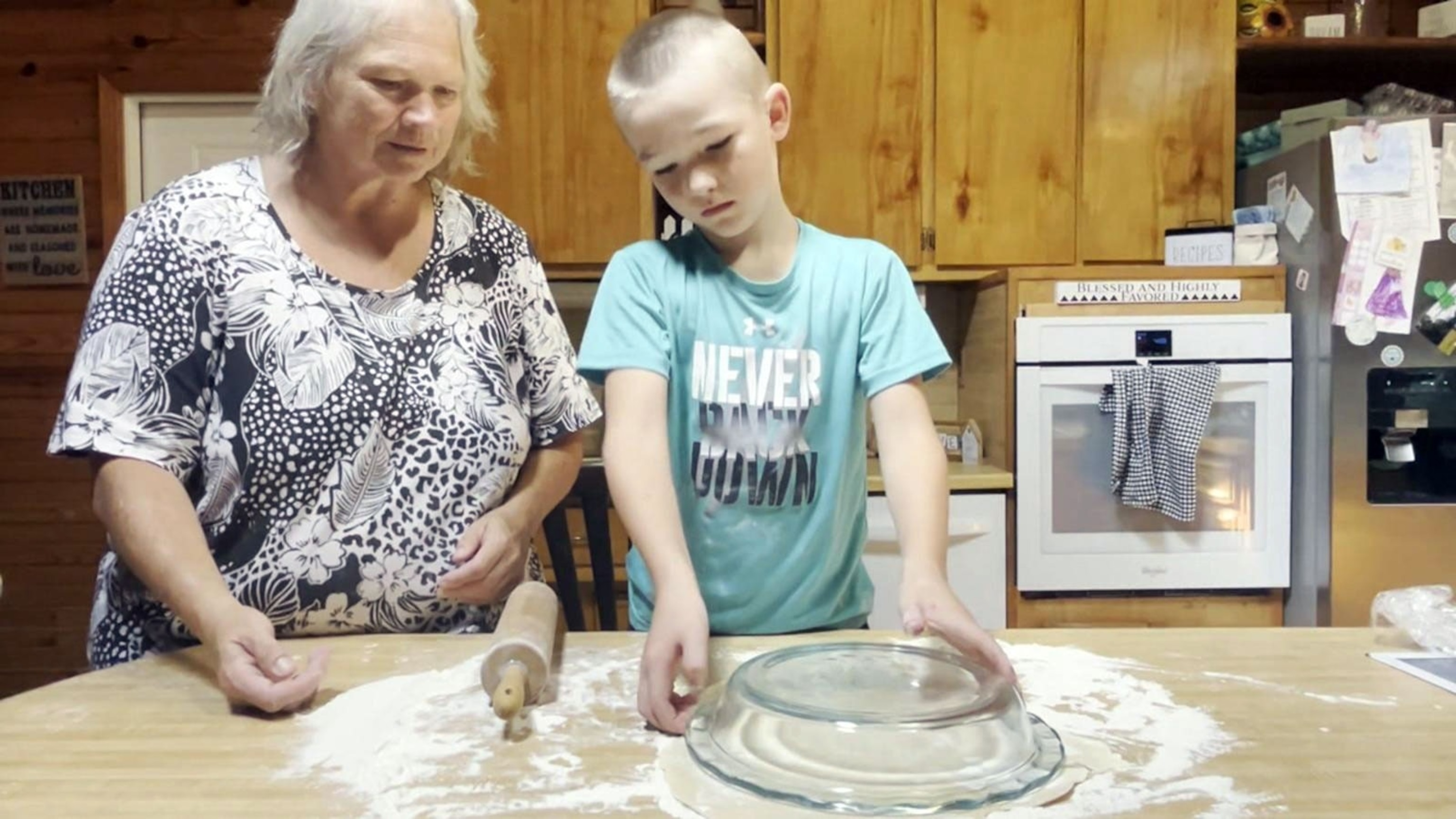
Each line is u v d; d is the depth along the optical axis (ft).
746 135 3.00
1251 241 7.32
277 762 2.06
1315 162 6.93
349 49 2.97
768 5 7.77
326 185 3.27
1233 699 2.39
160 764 2.05
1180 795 1.86
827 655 2.34
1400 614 2.87
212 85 8.86
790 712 2.01
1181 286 7.04
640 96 2.93
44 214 9.05
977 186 7.89
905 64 7.81
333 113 3.07
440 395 3.32
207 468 3.10
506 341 3.61
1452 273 6.73
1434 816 1.76
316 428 3.13
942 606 2.49
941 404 8.88
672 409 3.39
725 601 3.46
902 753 1.93
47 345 9.11
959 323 8.77
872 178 7.87
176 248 3.06
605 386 3.33
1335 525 6.84
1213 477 7.04
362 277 3.30
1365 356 6.78
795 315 3.38
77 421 2.87
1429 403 6.93
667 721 2.20
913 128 7.84
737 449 3.37
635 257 3.46
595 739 2.17
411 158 3.16
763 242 3.38
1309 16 8.67
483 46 7.77
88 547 9.21
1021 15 7.82
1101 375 6.97
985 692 2.11
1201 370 6.86
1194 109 7.87
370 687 2.52
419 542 3.25
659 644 2.37
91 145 9.03
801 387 3.36
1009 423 7.12
